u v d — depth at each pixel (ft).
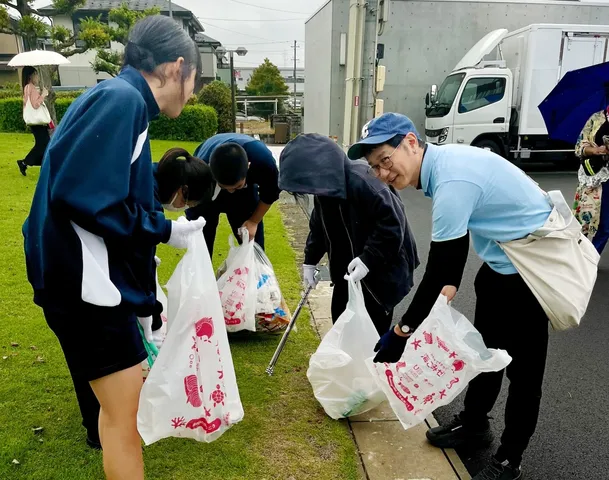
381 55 21.94
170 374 6.05
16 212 19.95
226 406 6.52
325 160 7.82
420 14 37.35
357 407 8.15
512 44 35.70
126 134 4.93
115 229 4.91
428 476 7.14
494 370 6.36
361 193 7.89
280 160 8.10
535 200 6.31
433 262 6.19
